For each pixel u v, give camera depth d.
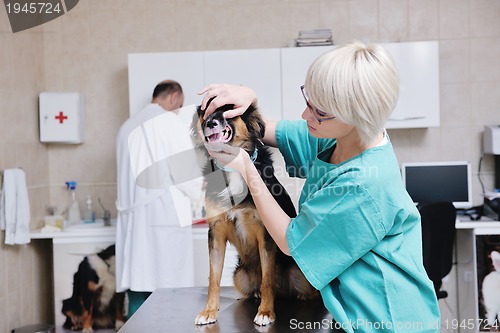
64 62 3.93
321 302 1.39
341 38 3.82
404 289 1.12
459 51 3.80
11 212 3.14
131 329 1.24
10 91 3.37
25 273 3.53
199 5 3.86
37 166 3.75
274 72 3.51
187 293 1.60
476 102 3.81
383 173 1.10
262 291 1.27
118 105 3.92
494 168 3.82
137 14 3.89
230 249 1.51
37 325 3.33
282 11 3.84
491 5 3.77
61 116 3.73
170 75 3.53
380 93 1.05
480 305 3.30
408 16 3.80
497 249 3.28
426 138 3.85
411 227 1.19
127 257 3.13
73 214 3.76
